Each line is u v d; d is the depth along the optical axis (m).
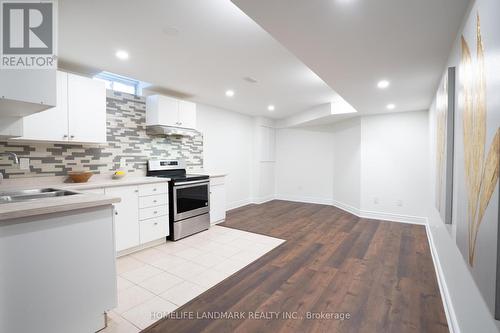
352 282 2.33
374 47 1.97
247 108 5.22
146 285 2.26
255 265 2.67
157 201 3.19
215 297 2.08
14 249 1.32
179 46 2.36
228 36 2.17
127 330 1.68
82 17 1.87
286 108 5.23
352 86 2.96
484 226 0.97
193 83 3.49
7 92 1.39
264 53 2.51
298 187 6.48
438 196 2.48
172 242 3.37
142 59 2.65
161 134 3.95
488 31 0.97
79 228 1.56
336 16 1.56
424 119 4.23
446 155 1.88
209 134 4.93
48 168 2.72
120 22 1.94
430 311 1.91
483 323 1.17
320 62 2.27
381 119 4.60
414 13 1.51
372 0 1.40
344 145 5.42
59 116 2.55
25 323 1.36
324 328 1.71
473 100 1.18
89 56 2.57
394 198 4.52
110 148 3.28
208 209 3.99
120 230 2.81
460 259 1.63
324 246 3.24
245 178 5.99
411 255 2.96
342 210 5.38
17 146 2.51
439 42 1.87
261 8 1.48
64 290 1.50
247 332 1.67
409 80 2.71
